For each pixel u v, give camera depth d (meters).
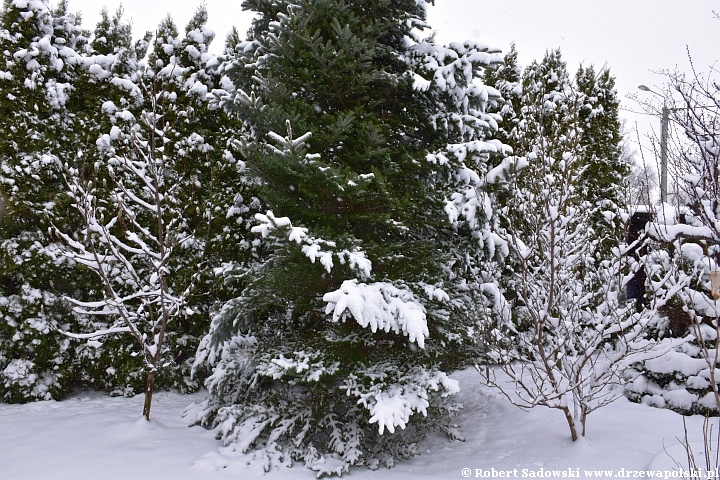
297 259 4.75
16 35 6.89
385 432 5.11
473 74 5.60
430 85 5.38
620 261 4.81
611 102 10.70
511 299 8.52
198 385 7.40
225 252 7.62
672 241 4.55
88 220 5.34
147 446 4.81
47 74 7.08
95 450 4.61
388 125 5.36
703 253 5.33
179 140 7.54
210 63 7.68
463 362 5.75
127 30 8.09
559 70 10.73
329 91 5.27
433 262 5.33
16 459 4.35
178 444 4.94
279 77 5.36
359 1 5.37
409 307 4.61
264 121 5.21
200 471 4.29
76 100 7.38
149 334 7.12
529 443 4.93
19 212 6.71
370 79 5.01
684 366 5.61
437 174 5.60
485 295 5.76
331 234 4.95
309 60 5.04
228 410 5.16
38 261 6.66
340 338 5.08
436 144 5.82
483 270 6.15
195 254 7.51
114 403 6.59
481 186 5.50
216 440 5.16
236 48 6.05
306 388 5.68
